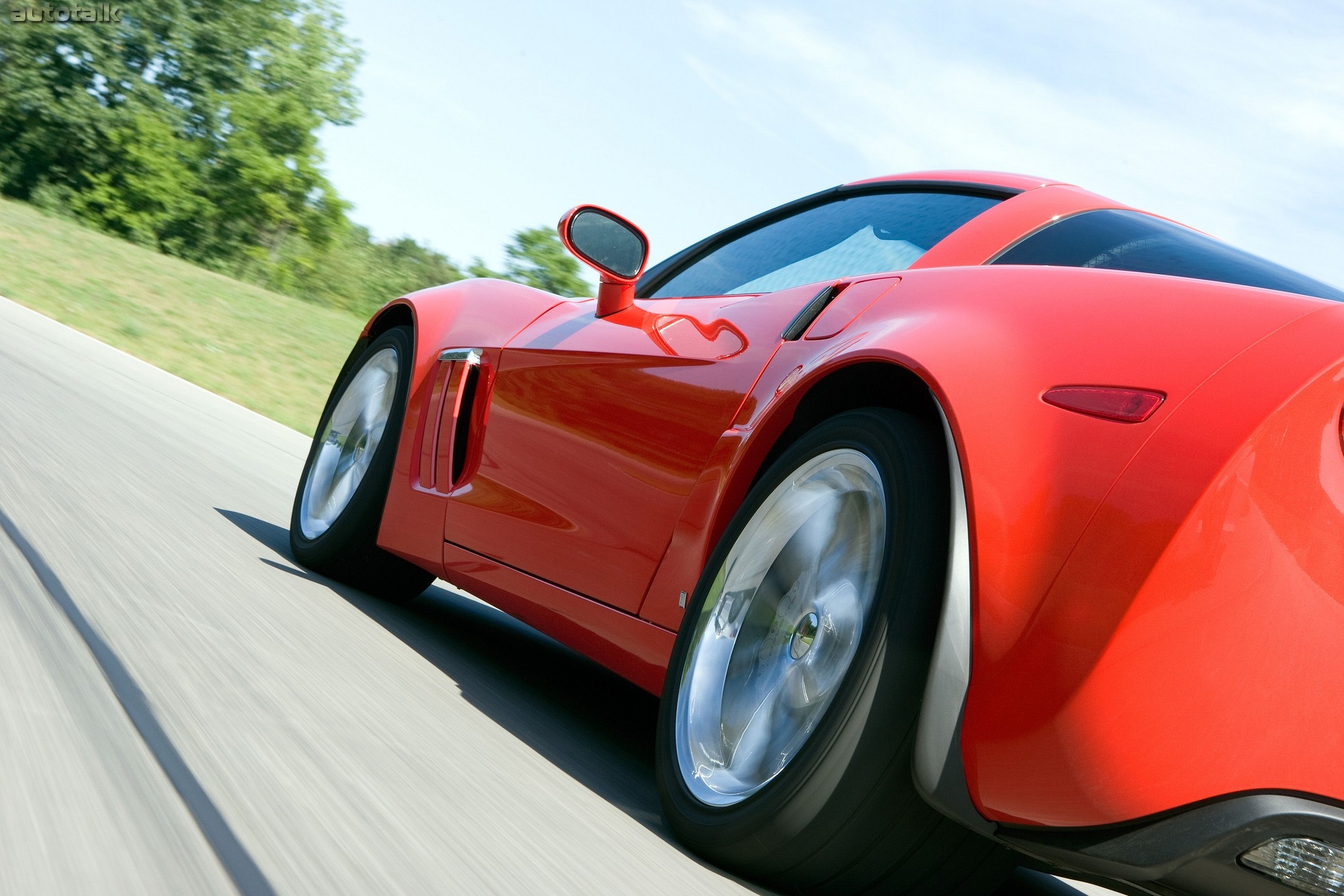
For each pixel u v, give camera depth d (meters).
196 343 15.26
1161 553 1.30
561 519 2.37
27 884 1.06
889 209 2.37
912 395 1.79
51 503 2.87
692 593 1.95
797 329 2.04
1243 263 1.95
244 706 1.76
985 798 1.39
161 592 2.32
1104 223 2.07
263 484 4.79
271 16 47.00
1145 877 1.32
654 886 1.51
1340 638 1.28
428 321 3.21
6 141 43.47
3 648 1.71
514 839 1.53
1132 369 1.45
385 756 1.73
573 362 2.57
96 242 27.59
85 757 1.40
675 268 3.00
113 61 43.69
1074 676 1.32
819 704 1.63
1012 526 1.42
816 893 1.62
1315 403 1.32
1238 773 1.27
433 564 2.84
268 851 1.27
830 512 1.77
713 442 2.03
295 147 48.47
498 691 2.50
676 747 1.84
